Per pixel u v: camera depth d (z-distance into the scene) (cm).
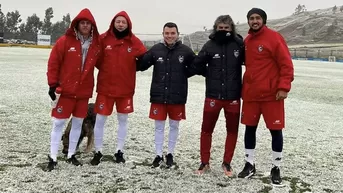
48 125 779
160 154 560
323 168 586
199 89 1606
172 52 541
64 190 445
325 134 839
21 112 897
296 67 3897
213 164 582
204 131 532
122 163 557
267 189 485
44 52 4525
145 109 1039
